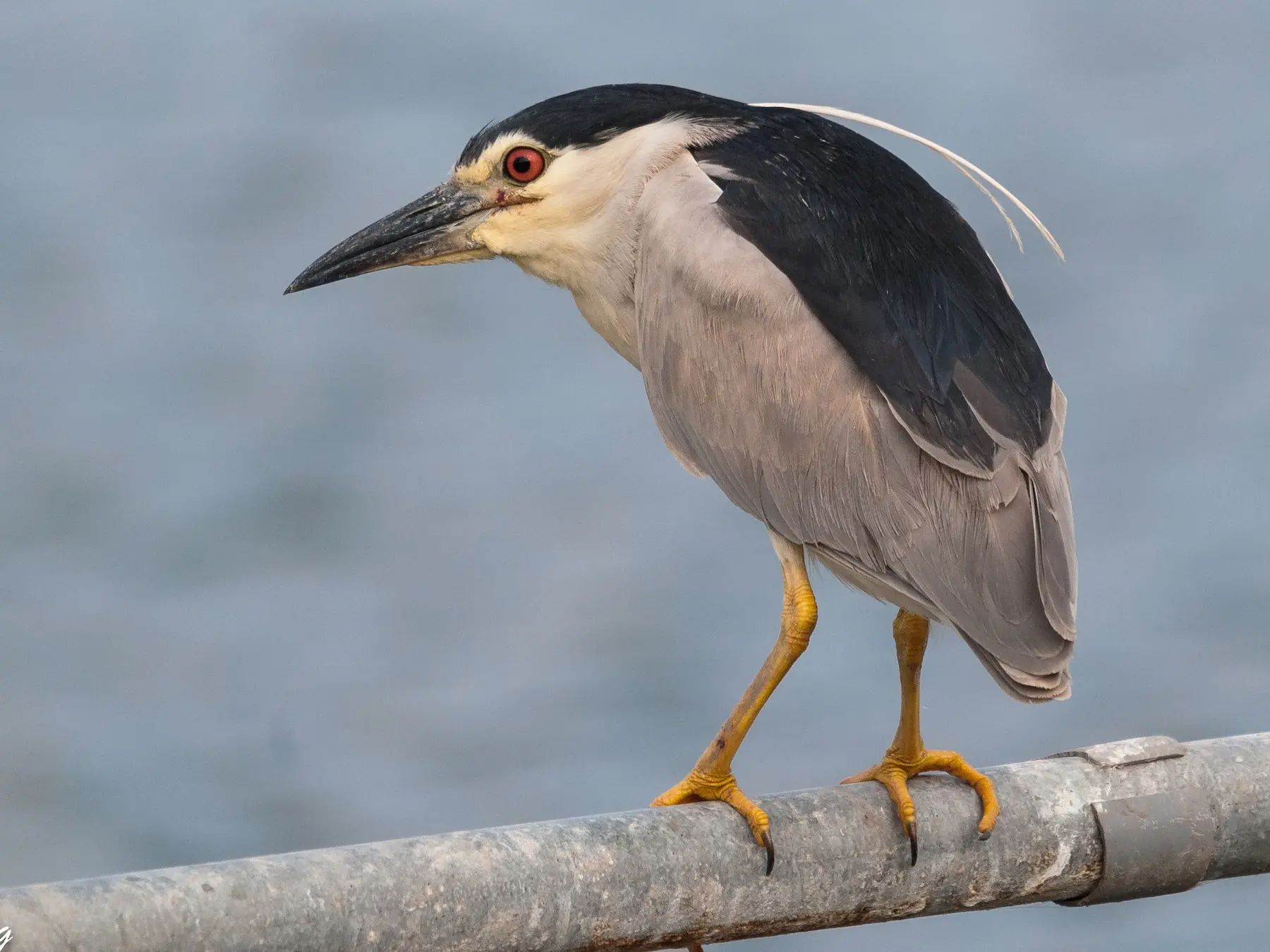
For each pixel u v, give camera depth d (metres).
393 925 4.19
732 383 6.27
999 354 5.99
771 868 4.75
